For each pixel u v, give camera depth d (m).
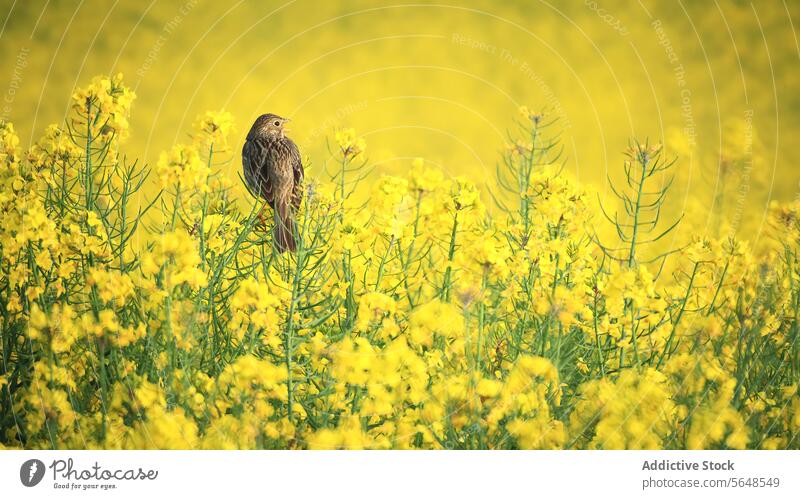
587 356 5.79
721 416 4.93
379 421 5.18
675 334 5.54
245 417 4.75
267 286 5.08
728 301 5.39
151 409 4.72
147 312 5.16
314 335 5.51
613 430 4.93
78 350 5.30
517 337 5.37
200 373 4.99
